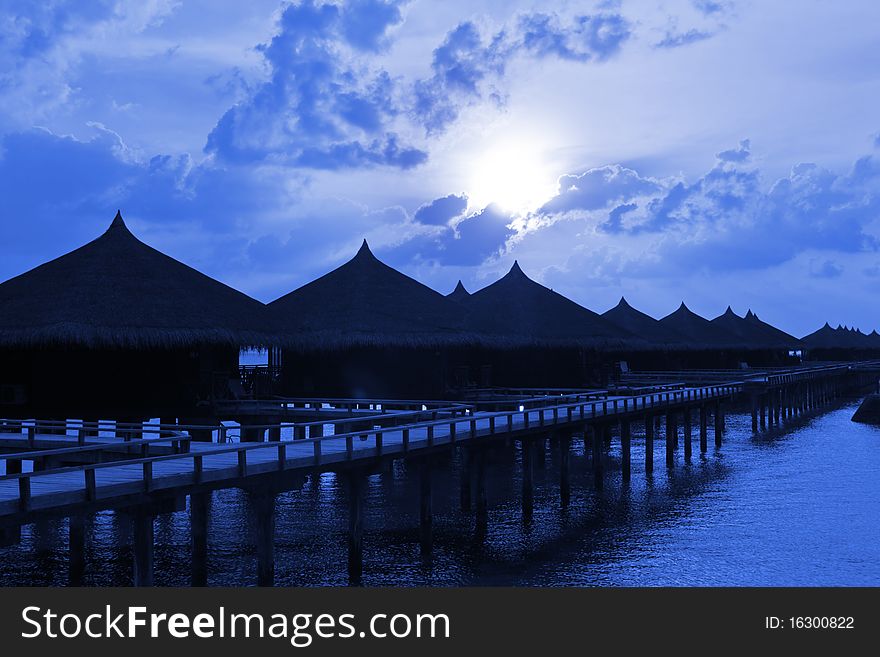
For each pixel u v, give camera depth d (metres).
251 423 32.97
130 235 35.12
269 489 17.33
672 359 72.12
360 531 19.61
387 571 20.25
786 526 25.12
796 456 40.28
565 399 40.81
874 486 31.86
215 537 23.30
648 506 28.17
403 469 35.59
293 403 34.81
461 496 27.56
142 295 31.52
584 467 37.03
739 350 78.31
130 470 17.03
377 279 41.91
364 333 37.34
